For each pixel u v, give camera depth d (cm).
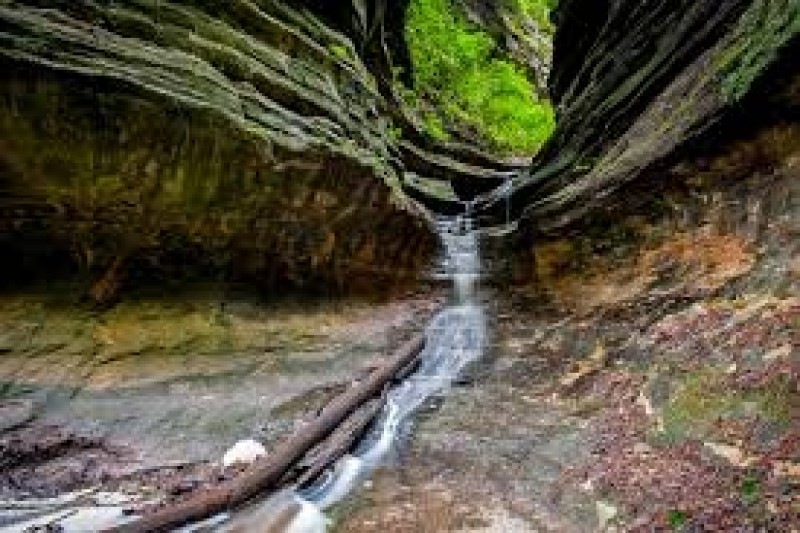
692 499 574
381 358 1098
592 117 1597
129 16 1006
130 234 980
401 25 2367
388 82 2055
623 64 1591
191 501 627
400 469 756
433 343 1175
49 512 652
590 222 1163
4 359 850
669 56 1370
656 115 1234
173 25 1085
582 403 852
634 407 782
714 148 979
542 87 3409
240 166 1029
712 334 802
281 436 834
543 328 1117
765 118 918
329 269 1267
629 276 1066
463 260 1502
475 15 3334
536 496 666
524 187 1659
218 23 1187
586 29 2122
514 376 995
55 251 939
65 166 868
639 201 1082
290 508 678
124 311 990
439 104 2578
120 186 923
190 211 1011
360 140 1381
